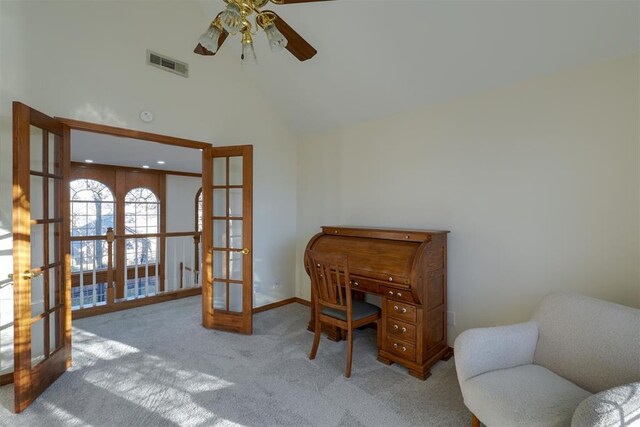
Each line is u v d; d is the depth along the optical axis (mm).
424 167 3041
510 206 2510
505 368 1757
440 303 2666
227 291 3383
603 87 2098
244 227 3234
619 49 2006
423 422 1878
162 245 4613
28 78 2340
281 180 4184
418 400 2098
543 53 2215
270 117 4027
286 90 3699
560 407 1384
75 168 5691
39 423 1854
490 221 2619
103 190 6020
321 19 2682
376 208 3453
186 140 3236
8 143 2271
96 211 5941
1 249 2262
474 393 1561
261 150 3936
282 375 2404
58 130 2389
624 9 1833
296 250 4363
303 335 3193
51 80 2439
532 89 2391
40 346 2307
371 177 3504
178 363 2590
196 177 7199
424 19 2326
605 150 2098
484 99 2641
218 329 3314
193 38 3299
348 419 1903
